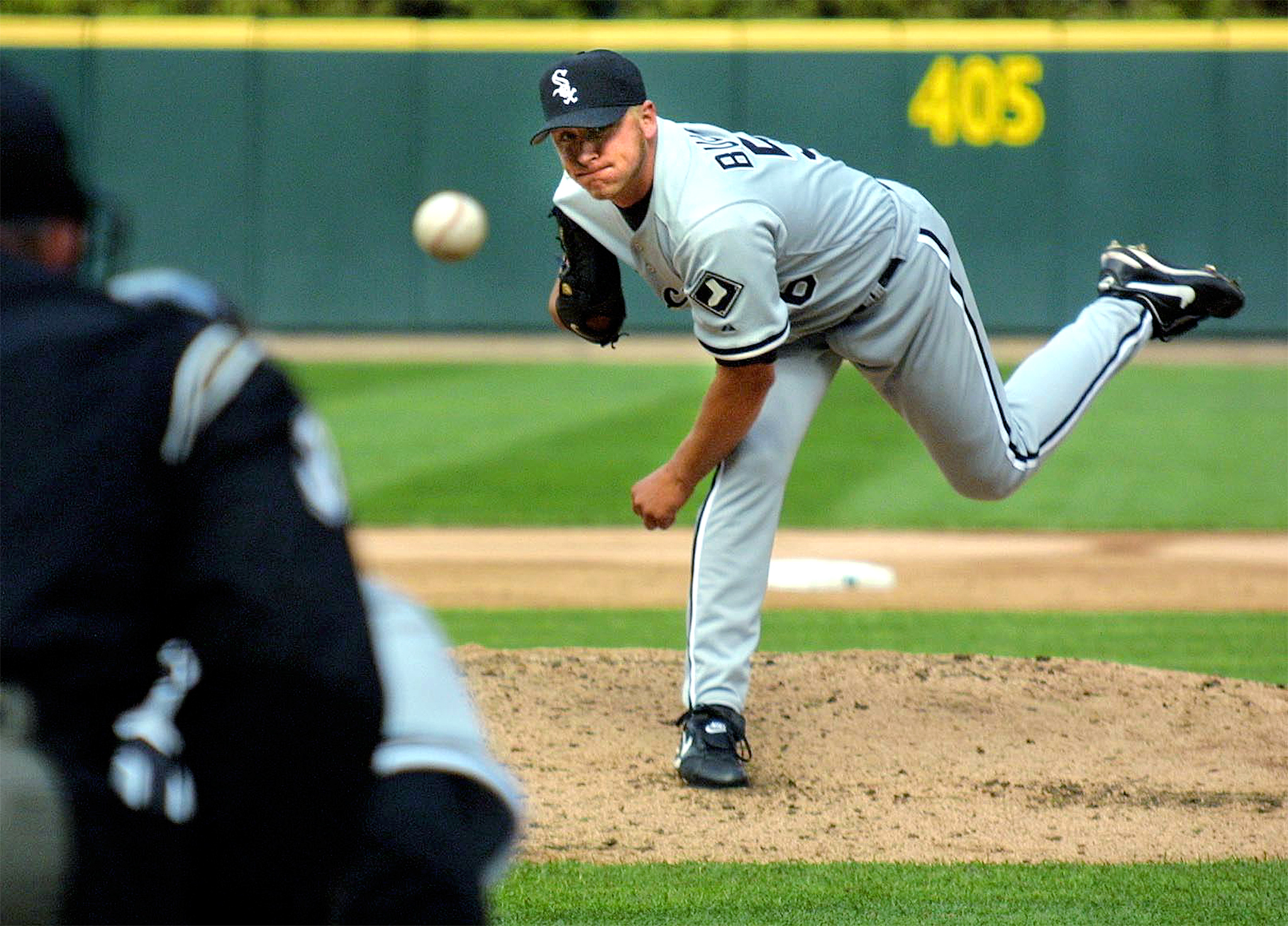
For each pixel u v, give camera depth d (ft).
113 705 15.89
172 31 229.04
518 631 78.02
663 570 96.53
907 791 48.26
